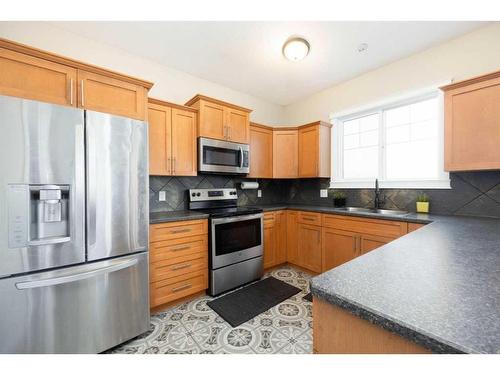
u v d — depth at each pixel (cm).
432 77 227
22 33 187
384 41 218
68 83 144
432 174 241
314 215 272
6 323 117
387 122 277
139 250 164
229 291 236
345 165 320
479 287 60
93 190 142
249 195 341
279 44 223
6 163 116
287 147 332
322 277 68
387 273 70
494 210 192
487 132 169
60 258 130
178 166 236
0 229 115
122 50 232
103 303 146
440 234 128
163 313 194
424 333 42
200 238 220
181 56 244
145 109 175
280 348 151
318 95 339
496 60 193
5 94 125
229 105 271
